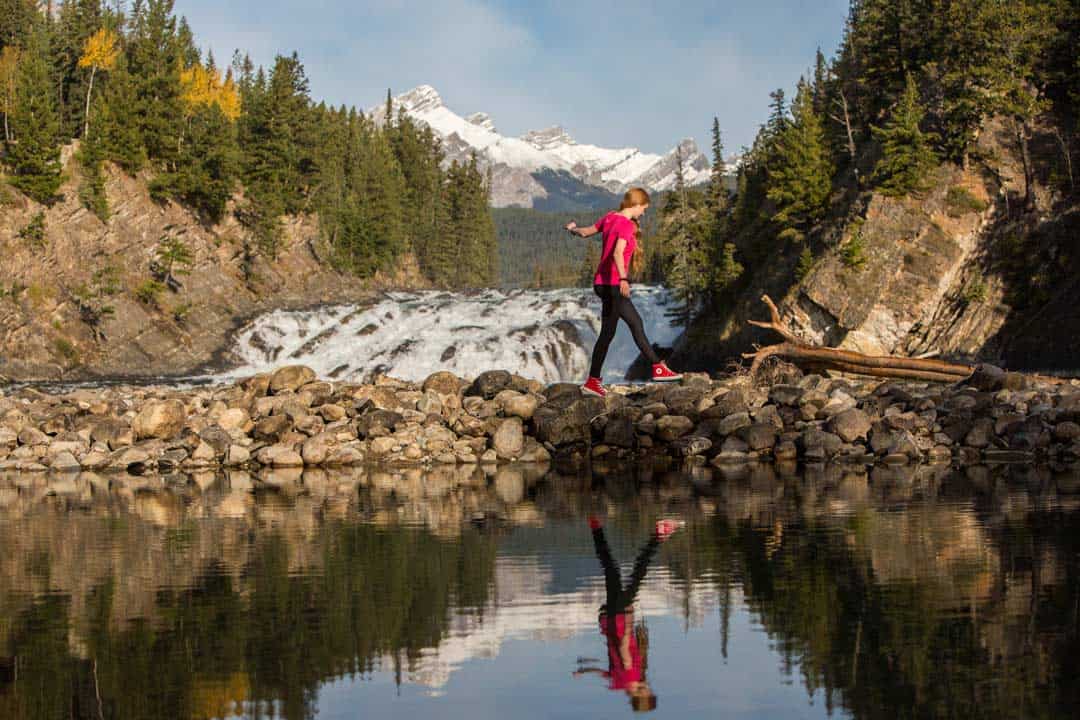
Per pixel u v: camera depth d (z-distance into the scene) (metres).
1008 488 11.28
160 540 8.36
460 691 3.74
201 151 82.88
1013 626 4.55
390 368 56.94
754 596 5.39
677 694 3.65
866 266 55.03
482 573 6.38
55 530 9.23
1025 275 55.06
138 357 61.16
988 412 17.89
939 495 10.63
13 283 57.94
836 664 4.00
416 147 152.00
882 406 19.22
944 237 55.34
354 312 69.06
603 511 9.91
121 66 88.88
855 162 69.31
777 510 9.56
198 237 74.69
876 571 6.04
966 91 58.38
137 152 75.00
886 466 15.21
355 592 5.78
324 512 10.40
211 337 65.94
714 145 80.81
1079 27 61.84
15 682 3.96
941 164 58.62
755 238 71.56
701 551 7.05
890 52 74.50
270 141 92.75
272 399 20.61
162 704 3.63
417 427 19.16
